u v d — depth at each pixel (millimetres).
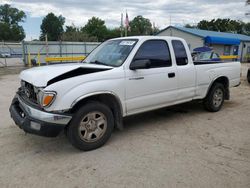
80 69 3971
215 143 4359
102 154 3934
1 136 4641
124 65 4352
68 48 26328
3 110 6418
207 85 5938
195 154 3926
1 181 3182
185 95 5422
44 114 3557
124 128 5137
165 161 3691
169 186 3072
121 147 4191
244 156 3867
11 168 3502
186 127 5199
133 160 3727
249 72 11750
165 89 4965
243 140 4504
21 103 4137
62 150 4082
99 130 4117
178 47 5281
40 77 3715
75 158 3799
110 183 3135
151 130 5016
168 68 4980
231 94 8945
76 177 3273
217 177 3268
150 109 4840
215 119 5754
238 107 6902
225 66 6371
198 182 3156
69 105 3686
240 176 3295
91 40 56750
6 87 10180
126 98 4371
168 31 32156
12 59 35750
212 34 31734
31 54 24125
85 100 4027
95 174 3346
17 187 3055
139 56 4555
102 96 4203
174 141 4445
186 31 29859
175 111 6418
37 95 3742
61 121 3656
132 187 3053
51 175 3324
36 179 3229
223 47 30156
